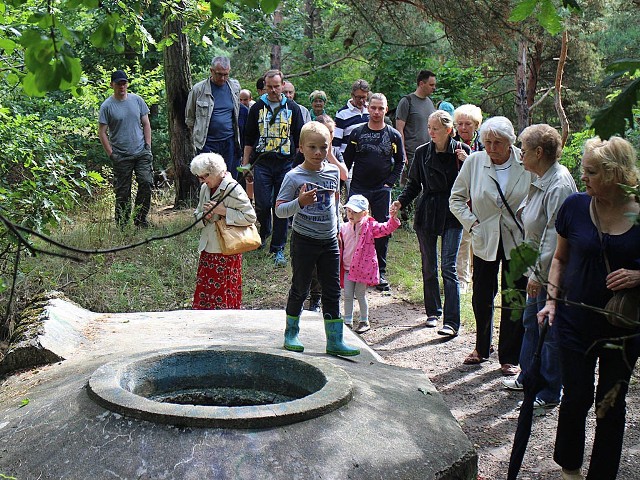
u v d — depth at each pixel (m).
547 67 19.91
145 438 3.31
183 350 4.29
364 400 3.85
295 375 4.19
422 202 6.86
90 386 3.71
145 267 8.83
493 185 5.64
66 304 5.83
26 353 4.82
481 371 6.01
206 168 6.11
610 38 19.38
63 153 6.59
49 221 6.03
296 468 3.22
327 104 19.02
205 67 20.25
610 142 3.46
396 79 15.51
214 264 6.30
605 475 3.57
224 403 4.29
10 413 3.90
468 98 16.09
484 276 5.93
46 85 2.37
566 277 3.63
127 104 10.62
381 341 6.83
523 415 3.40
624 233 3.46
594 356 3.57
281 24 20.47
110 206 11.59
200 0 6.10
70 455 3.30
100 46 2.70
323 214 4.81
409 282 8.63
